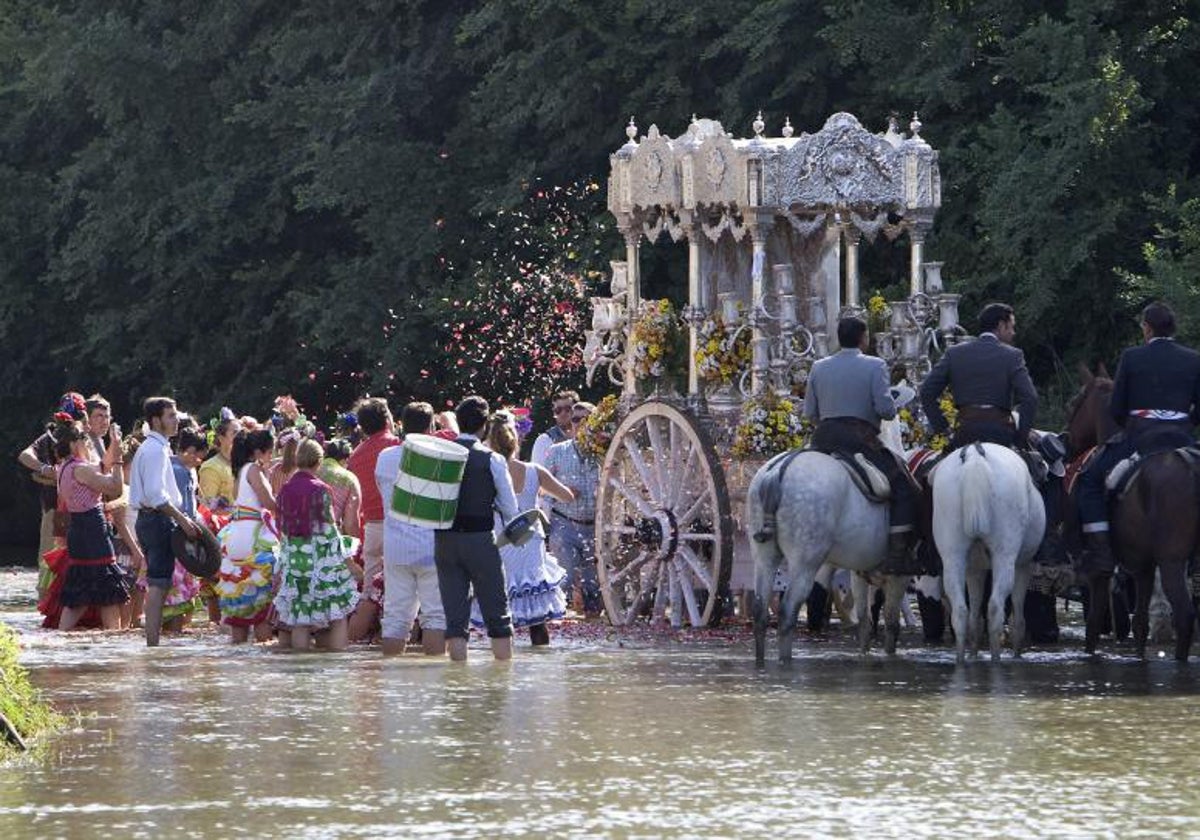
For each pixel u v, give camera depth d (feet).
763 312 191.21
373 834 89.04
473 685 143.84
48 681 149.38
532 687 142.10
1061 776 102.47
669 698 134.72
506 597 163.43
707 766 106.01
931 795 97.35
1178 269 257.55
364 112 367.45
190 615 213.25
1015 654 160.45
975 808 94.07
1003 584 152.56
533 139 363.15
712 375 195.52
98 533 205.98
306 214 411.13
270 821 92.17
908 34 295.07
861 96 318.65
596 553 201.77
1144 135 280.72
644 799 96.84
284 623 177.27
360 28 377.50
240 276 401.08
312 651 176.35
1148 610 162.20
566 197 346.33
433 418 182.80
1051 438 167.12
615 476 200.34
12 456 477.77
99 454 219.41
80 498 205.67
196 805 96.22
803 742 114.11
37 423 472.03
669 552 192.24
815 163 191.31
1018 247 273.13
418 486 160.76
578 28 337.52
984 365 158.20
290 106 379.35
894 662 158.40
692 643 178.09
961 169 291.99
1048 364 305.53
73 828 90.94
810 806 94.73
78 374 453.99
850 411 157.79
